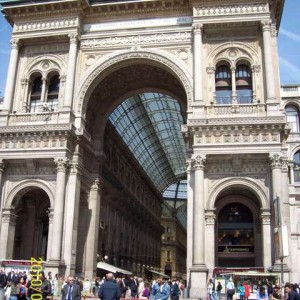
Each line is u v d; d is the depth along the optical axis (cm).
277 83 3997
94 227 4509
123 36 4375
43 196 4622
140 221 8250
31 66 4447
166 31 4297
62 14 4419
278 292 2683
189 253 3647
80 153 4194
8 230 3975
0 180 4034
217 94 4109
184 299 3334
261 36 4103
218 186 3762
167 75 4675
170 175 11675
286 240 2330
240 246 3994
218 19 4106
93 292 3922
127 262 6975
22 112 4294
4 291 2741
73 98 4247
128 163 7344
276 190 3562
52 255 3716
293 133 6031
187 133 3897
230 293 3212
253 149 3681
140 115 7200
